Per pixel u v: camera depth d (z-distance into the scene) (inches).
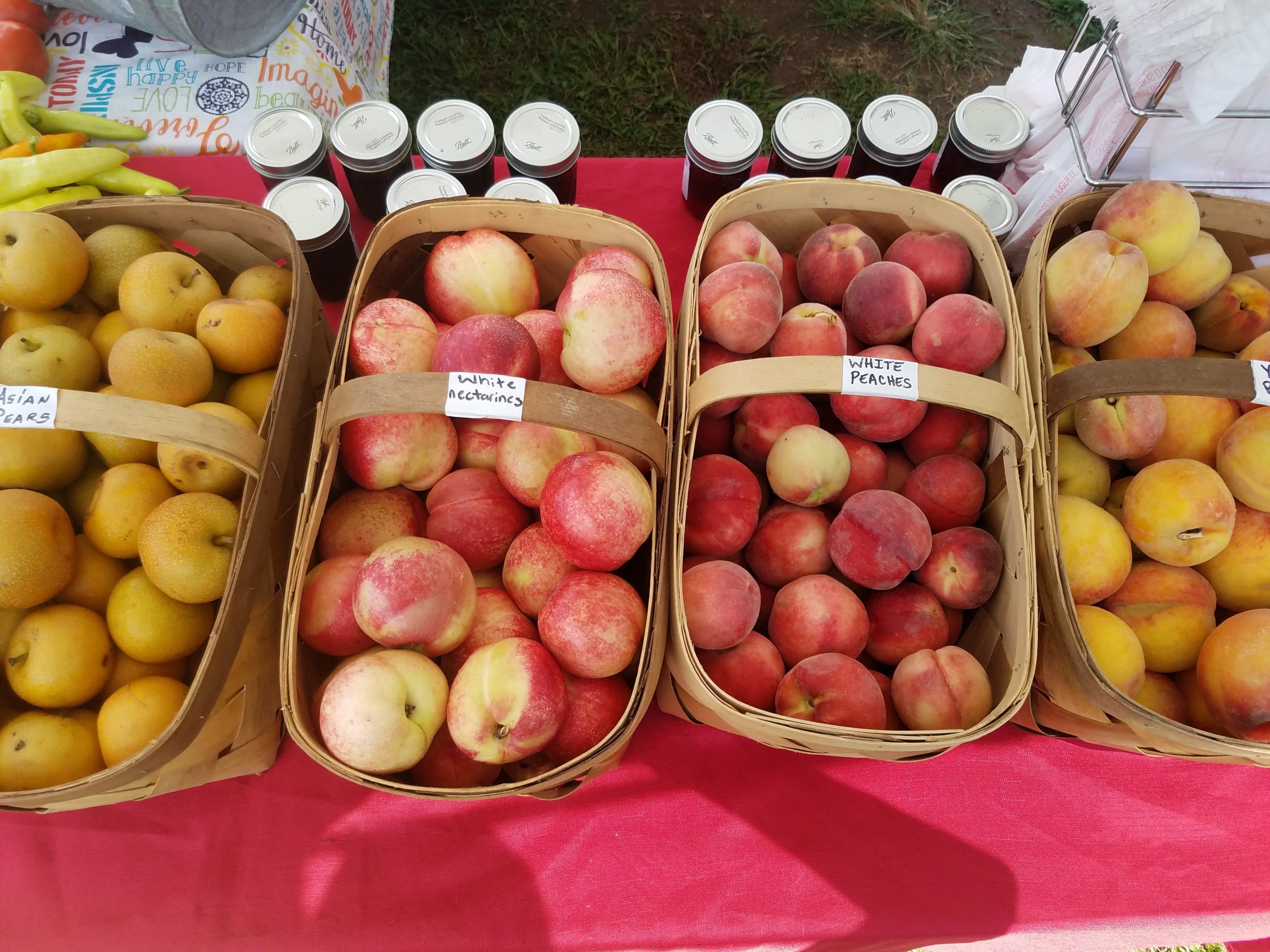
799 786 45.3
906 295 47.3
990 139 62.1
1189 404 47.1
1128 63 51.1
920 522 43.3
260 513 40.1
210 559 39.3
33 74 73.7
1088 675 37.6
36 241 44.0
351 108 61.8
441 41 127.3
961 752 46.5
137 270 45.4
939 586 44.8
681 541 39.5
